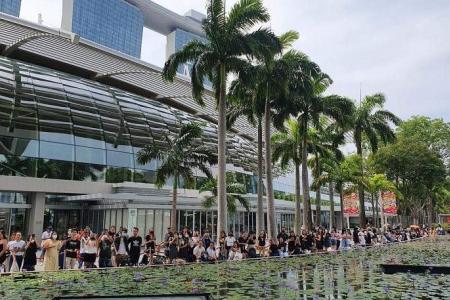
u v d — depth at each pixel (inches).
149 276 502.3
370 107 1504.7
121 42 6358.3
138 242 600.4
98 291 398.9
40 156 958.4
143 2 5270.7
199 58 784.9
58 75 1236.5
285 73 906.7
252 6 787.4
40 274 503.5
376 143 1508.4
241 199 1155.3
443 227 2436.0
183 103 1616.6
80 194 1016.9
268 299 356.5
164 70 813.2
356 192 1609.3
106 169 1075.3
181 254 647.1
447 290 407.8
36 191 930.1
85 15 5895.7
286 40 1018.1
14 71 1103.6
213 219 1211.9
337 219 2600.9
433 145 2092.8
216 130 1659.7
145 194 1042.1
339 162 1439.5
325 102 1146.7
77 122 1095.6
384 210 1608.0
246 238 811.4
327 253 850.8
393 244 1176.2
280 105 1024.9
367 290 405.7
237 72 804.0
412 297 367.2
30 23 1171.3
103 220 1033.5
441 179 1765.5
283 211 1752.0
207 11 800.9
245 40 785.6
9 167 900.0
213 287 424.2
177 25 5703.7
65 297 289.0
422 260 713.6
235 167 1523.1
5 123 940.0
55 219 1020.5
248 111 1023.6
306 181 1100.5
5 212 906.7
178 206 1074.7
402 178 1802.4
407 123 2122.3
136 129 1240.2
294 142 1233.4
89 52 1310.3
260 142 1032.2
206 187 1117.7
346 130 1366.9
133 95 1445.6
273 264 643.5
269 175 918.4
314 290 405.7
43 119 1023.0
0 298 363.6
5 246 515.2
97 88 1312.7
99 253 574.9
